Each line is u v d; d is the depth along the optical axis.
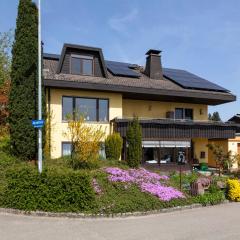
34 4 18.59
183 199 15.62
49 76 23.75
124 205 13.81
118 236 10.41
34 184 13.42
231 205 16.28
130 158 20.27
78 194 13.34
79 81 23.73
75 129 19.53
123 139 24.67
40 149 15.20
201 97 27.17
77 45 25.03
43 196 13.34
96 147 19.17
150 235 10.56
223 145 30.61
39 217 12.84
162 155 26.09
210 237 10.41
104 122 24.94
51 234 10.48
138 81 27.38
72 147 19.59
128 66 31.42
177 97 27.22
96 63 25.97
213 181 18.52
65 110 24.00
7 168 16.19
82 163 18.53
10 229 11.01
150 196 14.98
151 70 29.33
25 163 17.45
